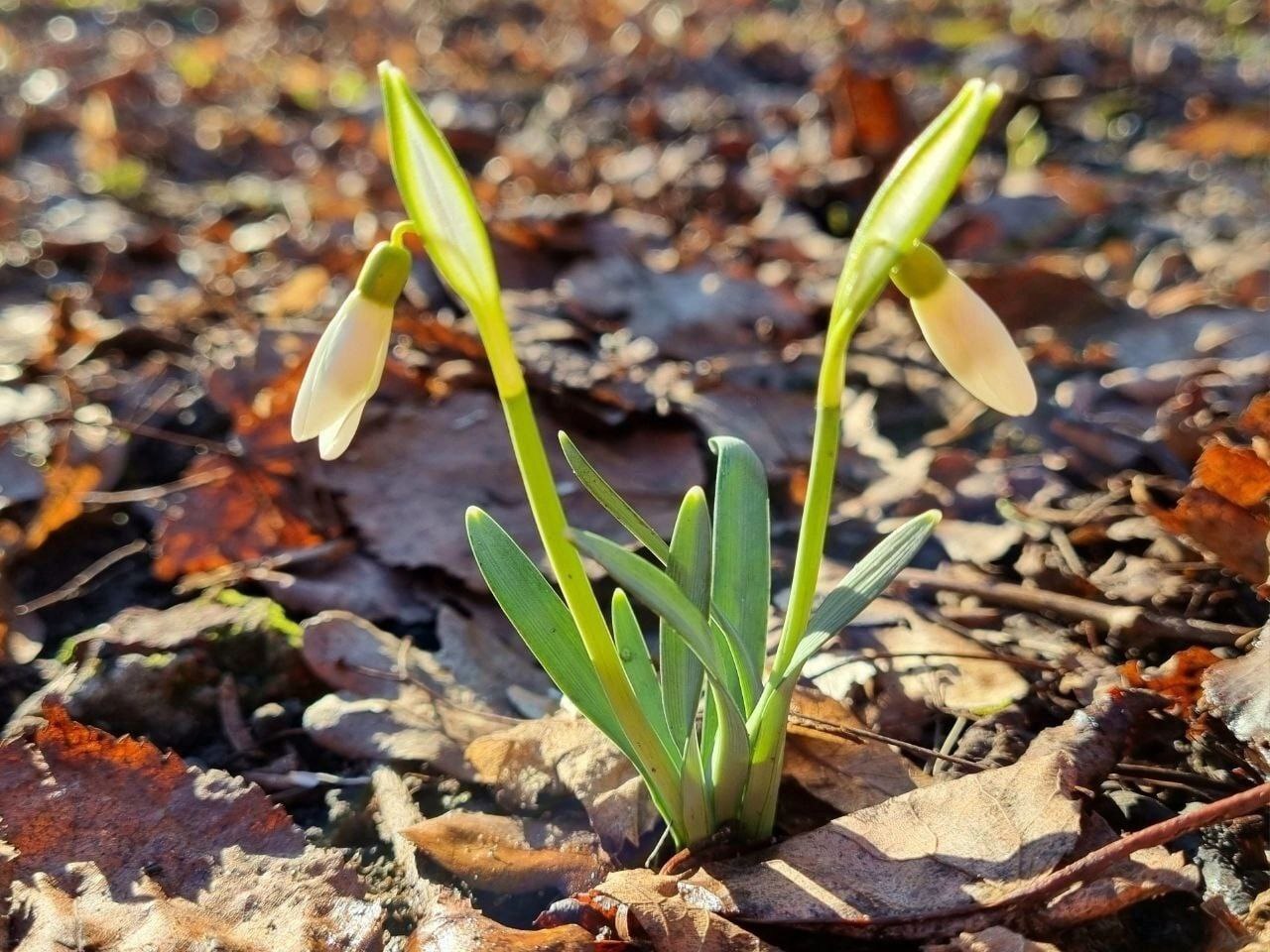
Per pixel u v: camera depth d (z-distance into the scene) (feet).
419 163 0.66
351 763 1.01
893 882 0.79
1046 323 1.88
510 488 1.31
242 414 1.36
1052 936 0.77
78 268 2.22
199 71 4.18
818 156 2.80
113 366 1.71
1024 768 0.84
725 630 0.79
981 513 1.29
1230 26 4.66
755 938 0.77
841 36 4.83
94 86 3.67
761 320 1.84
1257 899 0.79
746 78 4.18
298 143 3.33
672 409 1.46
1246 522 0.99
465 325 1.71
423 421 1.38
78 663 1.07
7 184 2.78
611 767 0.94
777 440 1.47
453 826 0.91
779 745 0.82
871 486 1.39
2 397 1.62
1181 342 1.75
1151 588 1.07
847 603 0.79
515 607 0.81
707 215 2.56
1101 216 2.44
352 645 1.09
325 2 5.90
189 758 1.02
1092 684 0.98
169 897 0.84
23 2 5.42
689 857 0.83
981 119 0.64
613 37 5.09
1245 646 0.98
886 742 0.93
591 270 1.92
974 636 1.06
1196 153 2.96
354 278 2.03
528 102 3.98
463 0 6.10
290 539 1.27
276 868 0.86
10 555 1.25
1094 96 3.56
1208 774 0.90
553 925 0.82
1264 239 2.19
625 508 0.80
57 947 0.81
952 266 1.96
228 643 1.09
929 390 1.66
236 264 2.18
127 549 1.28
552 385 1.44
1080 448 1.40
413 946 0.80
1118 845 0.75
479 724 1.02
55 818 0.87
